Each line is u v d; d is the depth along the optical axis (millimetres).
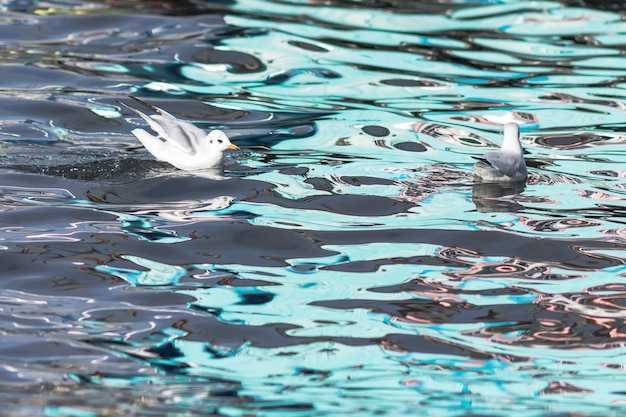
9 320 12492
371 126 20000
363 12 27328
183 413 10680
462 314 12938
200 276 13859
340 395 11141
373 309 13047
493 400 11070
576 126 20078
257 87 22062
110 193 16547
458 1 28469
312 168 17828
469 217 15867
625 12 27562
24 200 16094
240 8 27219
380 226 15516
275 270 14094
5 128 19109
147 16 26078
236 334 12391
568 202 16500
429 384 11398
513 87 22203
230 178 17234
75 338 12156
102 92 21297
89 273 13805
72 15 25922
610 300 13266
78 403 10789
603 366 11789
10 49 23469
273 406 10867
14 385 11094
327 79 22578
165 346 12070
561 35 25656
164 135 17500
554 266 14258
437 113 20719
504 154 17219
